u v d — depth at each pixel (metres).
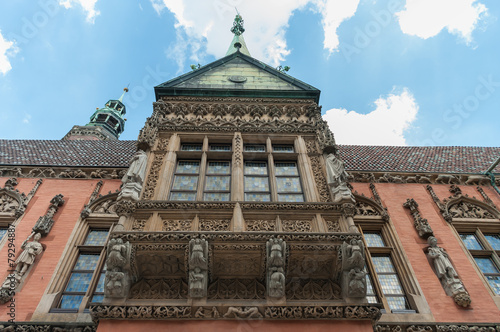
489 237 13.80
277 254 8.36
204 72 17.58
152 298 8.41
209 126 13.53
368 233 13.53
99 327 7.72
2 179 14.91
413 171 16.31
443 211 14.10
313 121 14.13
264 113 14.66
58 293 10.57
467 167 17.20
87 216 13.02
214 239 8.71
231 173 11.87
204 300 8.20
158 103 14.30
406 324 9.92
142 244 8.57
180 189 11.19
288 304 8.16
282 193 11.31
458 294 10.82
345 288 8.53
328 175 11.29
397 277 11.91
